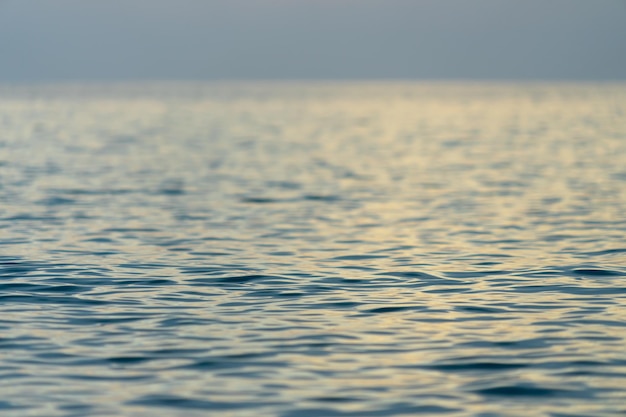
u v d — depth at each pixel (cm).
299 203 4675
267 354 1914
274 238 3525
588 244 3347
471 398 1647
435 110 18612
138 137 10281
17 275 2716
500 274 2770
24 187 5188
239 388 1698
